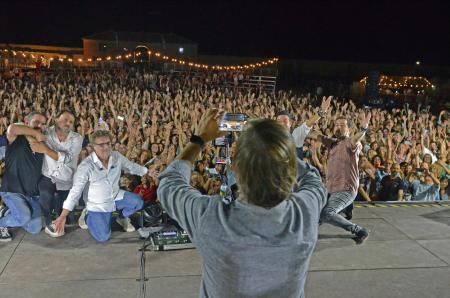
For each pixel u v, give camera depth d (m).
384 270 4.20
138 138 9.20
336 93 32.88
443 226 5.37
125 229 4.96
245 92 25.53
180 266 4.15
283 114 5.07
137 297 3.62
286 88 34.34
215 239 1.38
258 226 1.39
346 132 5.11
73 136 5.01
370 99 26.92
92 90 18.48
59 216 4.69
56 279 3.88
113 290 3.72
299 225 1.43
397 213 5.84
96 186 4.60
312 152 8.46
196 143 1.67
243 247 1.37
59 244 4.57
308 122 5.00
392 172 8.45
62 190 5.05
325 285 3.89
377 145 9.72
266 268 1.39
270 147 1.40
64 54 41.69
